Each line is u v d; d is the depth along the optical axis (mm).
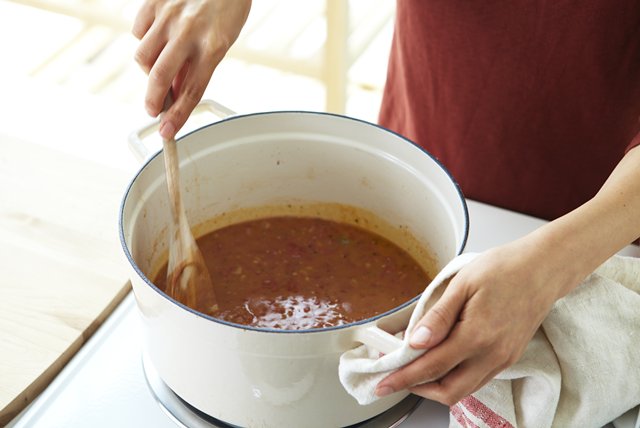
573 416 751
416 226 998
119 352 901
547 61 1080
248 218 1076
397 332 703
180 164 952
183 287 885
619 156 1144
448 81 1151
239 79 2611
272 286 997
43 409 837
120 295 978
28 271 998
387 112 1299
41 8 2662
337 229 1076
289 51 2551
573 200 1205
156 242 948
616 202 698
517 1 1045
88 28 2754
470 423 753
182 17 814
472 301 622
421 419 835
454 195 861
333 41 2141
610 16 1020
